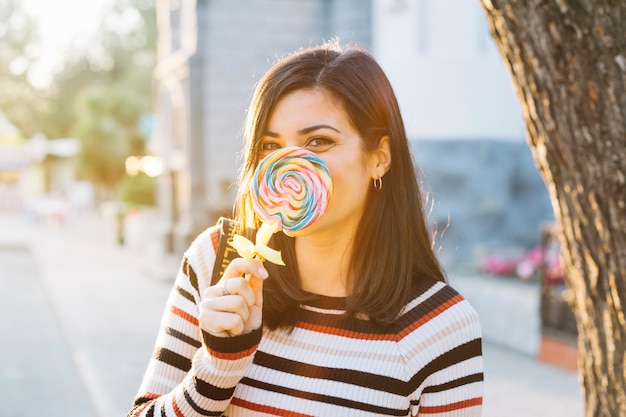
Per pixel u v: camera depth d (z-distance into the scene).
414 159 2.04
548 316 7.56
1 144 37.06
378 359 1.72
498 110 12.04
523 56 2.32
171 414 1.62
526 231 12.05
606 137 2.23
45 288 13.87
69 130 48.94
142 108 33.47
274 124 1.71
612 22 2.16
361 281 1.77
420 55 12.02
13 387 7.44
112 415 6.07
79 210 34.97
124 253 19.69
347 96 1.69
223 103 13.55
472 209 11.90
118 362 7.84
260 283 1.57
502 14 2.33
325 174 1.61
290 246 1.84
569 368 7.28
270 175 1.61
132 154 33.44
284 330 1.76
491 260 9.64
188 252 1.89
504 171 12.04
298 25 13.73
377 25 12.70
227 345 1.53
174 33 15.33
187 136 13.53
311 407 1.70
